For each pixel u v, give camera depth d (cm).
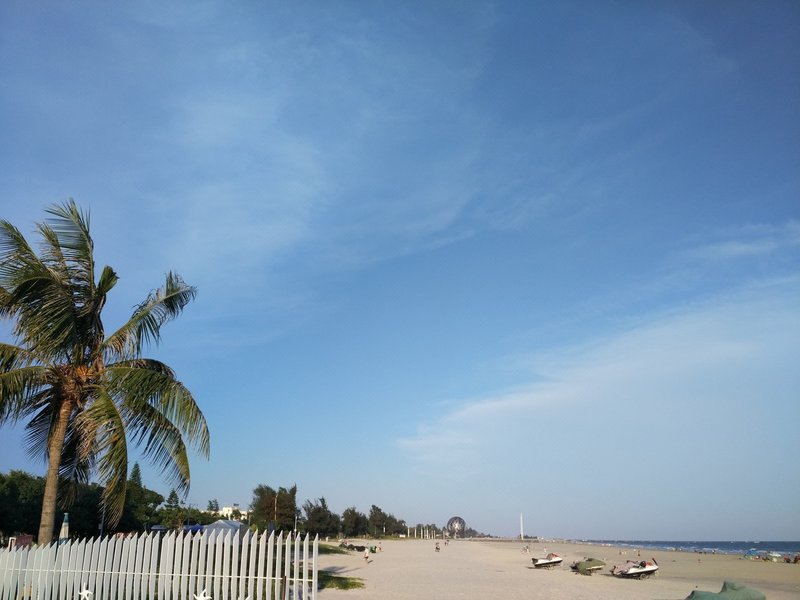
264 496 7531
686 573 5231
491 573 4106
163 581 1386
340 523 12144
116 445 1483
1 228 1546
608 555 9231
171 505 8738
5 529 4447
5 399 1516
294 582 1307
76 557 1462
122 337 1702
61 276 1656
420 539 19638
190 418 1628
